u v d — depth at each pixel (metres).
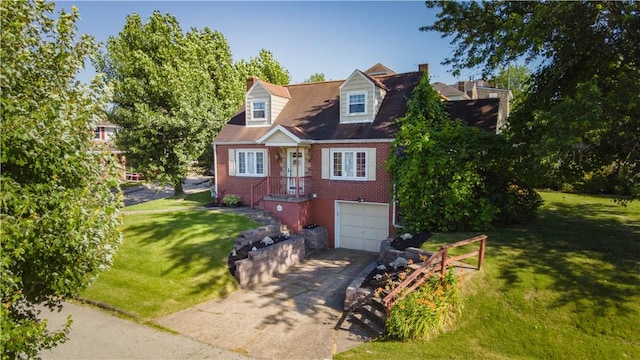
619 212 14.77
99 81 5.60
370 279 10.14
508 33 10.96
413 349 6.98
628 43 10.41
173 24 26.69
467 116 16.72
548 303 7.61
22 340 4.04
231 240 13.39
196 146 23.08
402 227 13.68
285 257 13.58
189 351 7.55
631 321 6.82
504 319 7.47
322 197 17.38
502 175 12.41
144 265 11.87
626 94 8.56
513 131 12.48
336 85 20.58
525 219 13.23
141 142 22.11
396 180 14.05
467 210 12.21
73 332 8.38
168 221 15.68
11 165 4.41
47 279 4.71
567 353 6.51
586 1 9.56
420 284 8.27
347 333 8.18
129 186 35.72
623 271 8.32
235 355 7.38
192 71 25.48
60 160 4.67
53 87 4.99
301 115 19.30
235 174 20.17
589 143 9.38
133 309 9.50
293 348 7.60
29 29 4.83
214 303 10.08
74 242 4.47
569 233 11.56
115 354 7.42
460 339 7.16
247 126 20.58
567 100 9.04
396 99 17.22
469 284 8.48
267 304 10.05
